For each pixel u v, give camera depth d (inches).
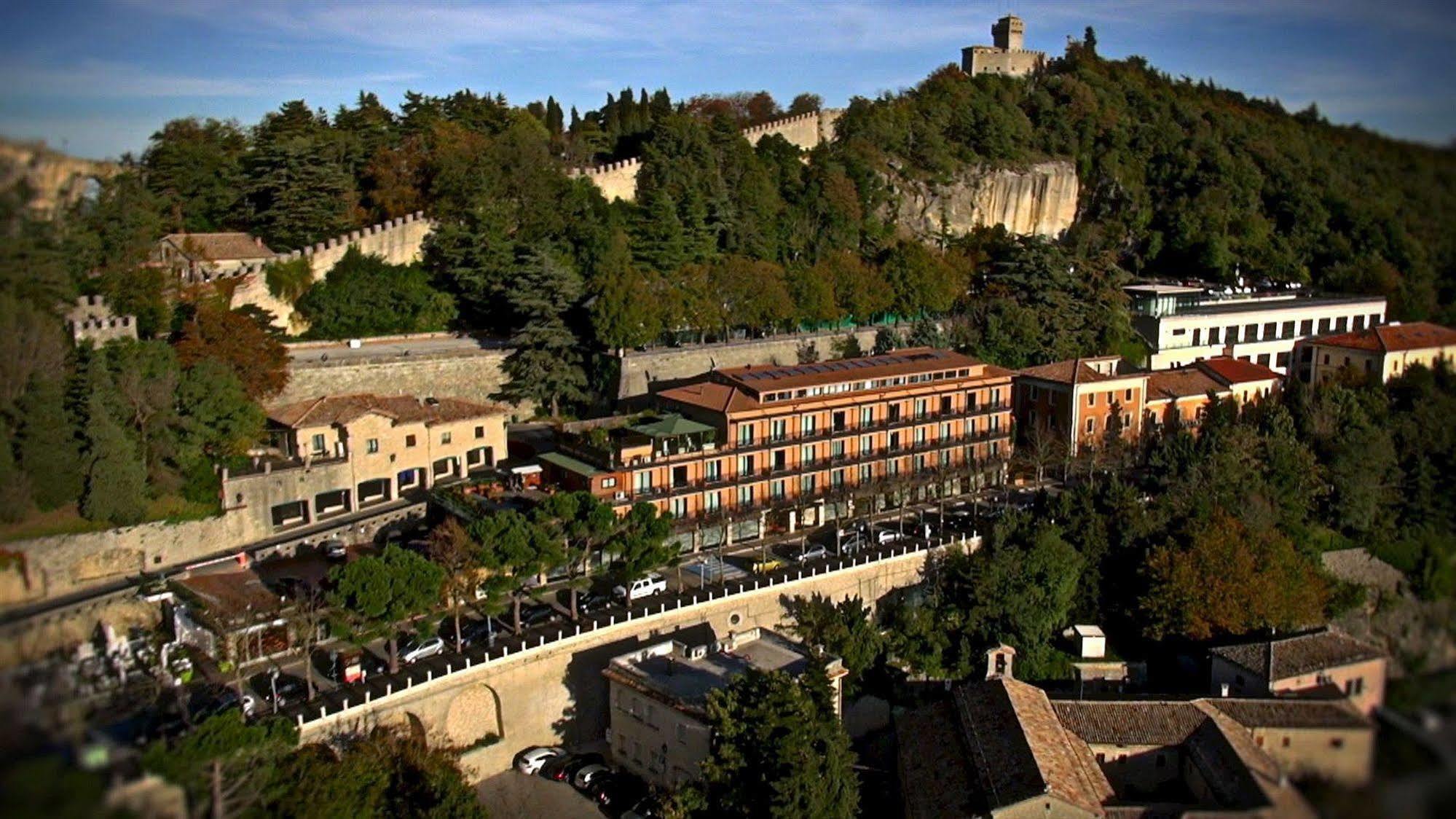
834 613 3341.5
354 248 4852.4
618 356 4667.8
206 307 3895.2
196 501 3408.0
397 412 4020.7
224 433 3538.4
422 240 5103.3
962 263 6136.8
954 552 3779.5
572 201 5305.1
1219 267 5890.8
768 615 3472.0
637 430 3956.7
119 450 3068.4
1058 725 2677.2
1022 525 3801.7
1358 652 1652.3
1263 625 3218.5
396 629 3085.6
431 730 2807.6
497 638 3075.8
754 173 5964.6
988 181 7185.0
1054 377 4842.5
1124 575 3686.0
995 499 4566.9
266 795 1873.8
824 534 4180.6
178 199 4854.8
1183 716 2672.2
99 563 3075.8
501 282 4840.1
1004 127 7421.3
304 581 3253.0
